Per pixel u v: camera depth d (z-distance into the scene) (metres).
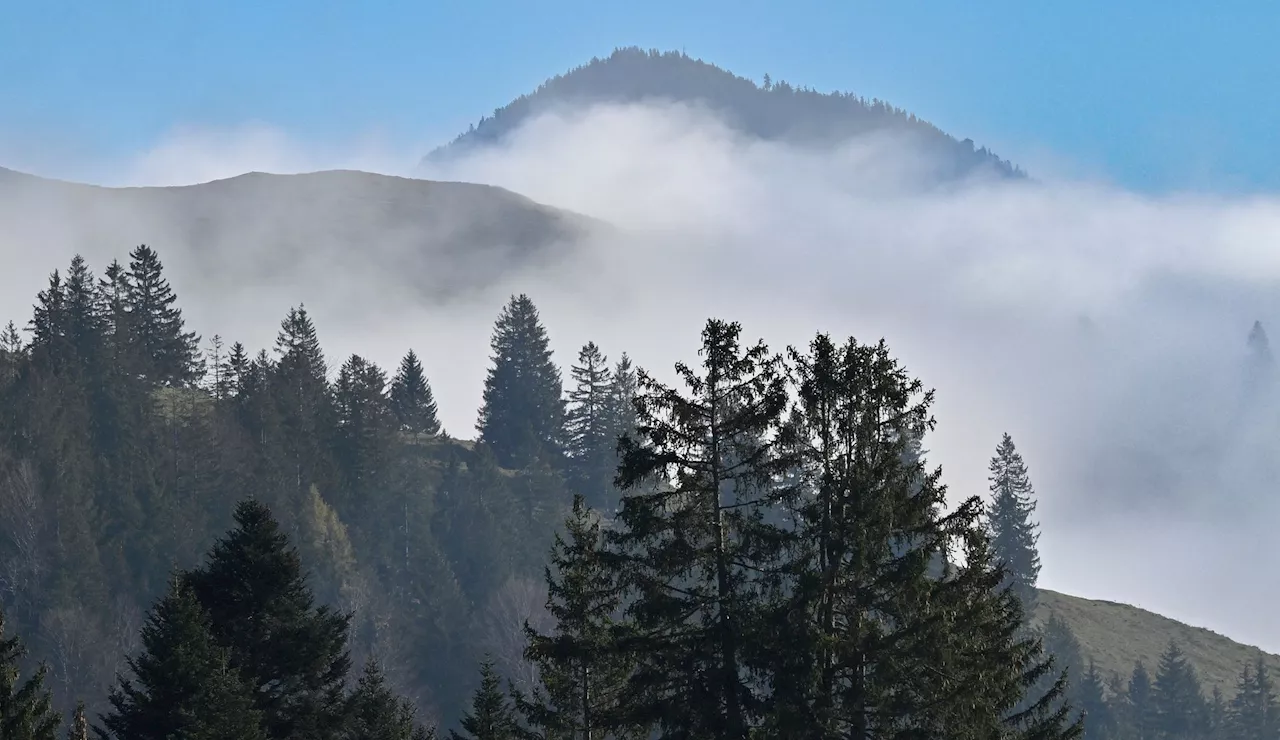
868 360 26.75
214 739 29.75
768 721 24.28
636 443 26.91
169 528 114.94
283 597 36.19
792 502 26.88
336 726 36.47
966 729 24.72
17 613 100.50
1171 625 128.25
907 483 26.52
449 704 104.62
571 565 32.78
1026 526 121.19
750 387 26.45
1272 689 112.12
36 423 118.38
